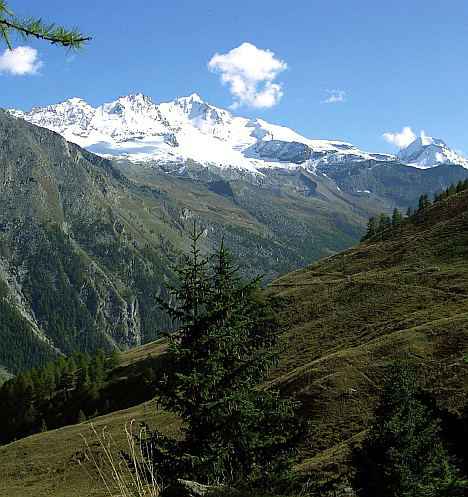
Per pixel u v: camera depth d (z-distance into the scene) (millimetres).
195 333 22625
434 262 91188
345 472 29578
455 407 36438
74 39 9078
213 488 11570
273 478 19094
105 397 101312
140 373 101562
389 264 99875
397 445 20047
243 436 20766
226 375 22234
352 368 50000
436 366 46625
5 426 115312
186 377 21031
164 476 19203
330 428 41156
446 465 16953
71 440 62312
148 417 60188
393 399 22156
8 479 55000
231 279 23578
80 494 42906
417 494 17250
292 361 68125
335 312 81188
